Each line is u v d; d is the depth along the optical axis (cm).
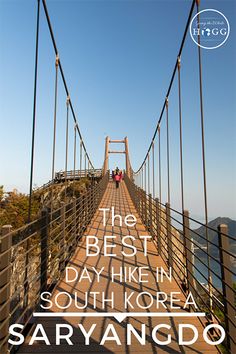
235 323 313
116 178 2373
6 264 301
